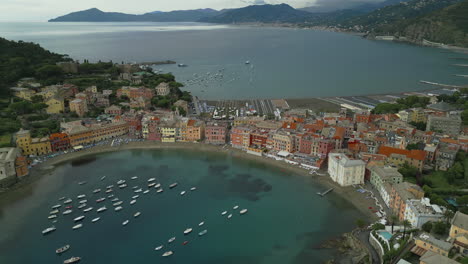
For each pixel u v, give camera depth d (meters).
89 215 195.75
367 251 159.50
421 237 151.50
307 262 157.12
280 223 188.25
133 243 171.38
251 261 159.00
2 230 181.75
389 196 196.75
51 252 164.88
